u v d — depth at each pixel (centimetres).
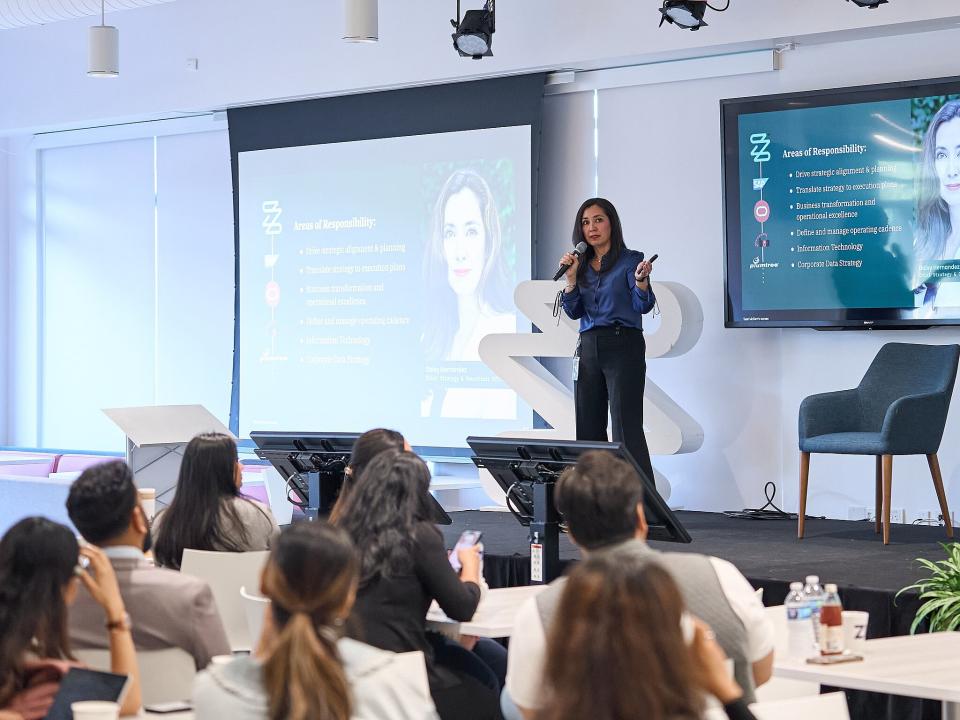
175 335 945
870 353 665
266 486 710
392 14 801
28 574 221
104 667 266
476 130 784
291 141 859
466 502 788
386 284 823
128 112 919
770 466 698
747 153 673
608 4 722
